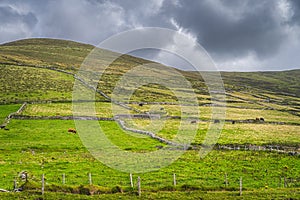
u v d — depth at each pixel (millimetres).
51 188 31141
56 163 45562
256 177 42625
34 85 120125
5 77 128625
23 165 43938
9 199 28453
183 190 33812
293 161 51844
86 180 37719
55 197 29297
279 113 128625
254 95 183750
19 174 38938
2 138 61281
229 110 119875
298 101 190625
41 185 31578
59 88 118688
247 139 67250
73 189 31266
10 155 50062
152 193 31719
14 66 152125
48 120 76750
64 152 53094
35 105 93000
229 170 45344
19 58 180625
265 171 45750
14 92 107688
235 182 39781
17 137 62250
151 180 38469
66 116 78750
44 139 61250
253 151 57625
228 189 35062
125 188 32531
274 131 80938
